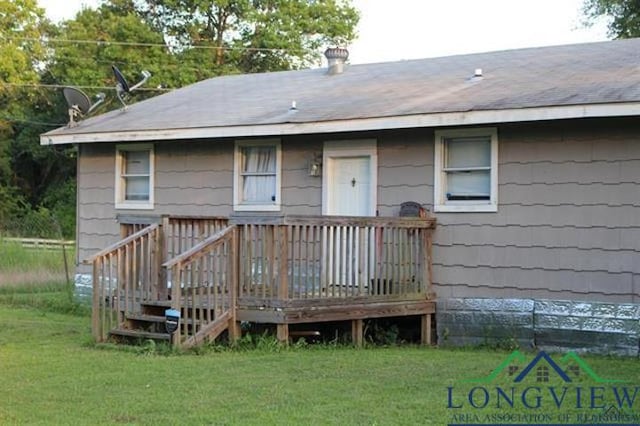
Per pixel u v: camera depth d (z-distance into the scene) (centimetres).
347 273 1243
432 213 1375
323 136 1494
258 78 1986
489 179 1329
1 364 1032
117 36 4247
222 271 1175
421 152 1388
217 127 1533
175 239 1253
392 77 1662
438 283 1363
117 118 1791
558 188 1263
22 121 4503
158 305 1205
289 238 1177
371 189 1438
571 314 1249
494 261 1316
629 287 1207
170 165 1686
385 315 1286
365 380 937
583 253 1242
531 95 1266
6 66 4234
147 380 931
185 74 4175
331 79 1780
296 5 4369
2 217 4453
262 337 1187
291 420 750
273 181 1559
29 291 1958
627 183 1208
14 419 761
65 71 4384
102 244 1778
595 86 1246
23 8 4406
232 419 755
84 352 1129
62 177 4750
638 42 1573
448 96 1380
